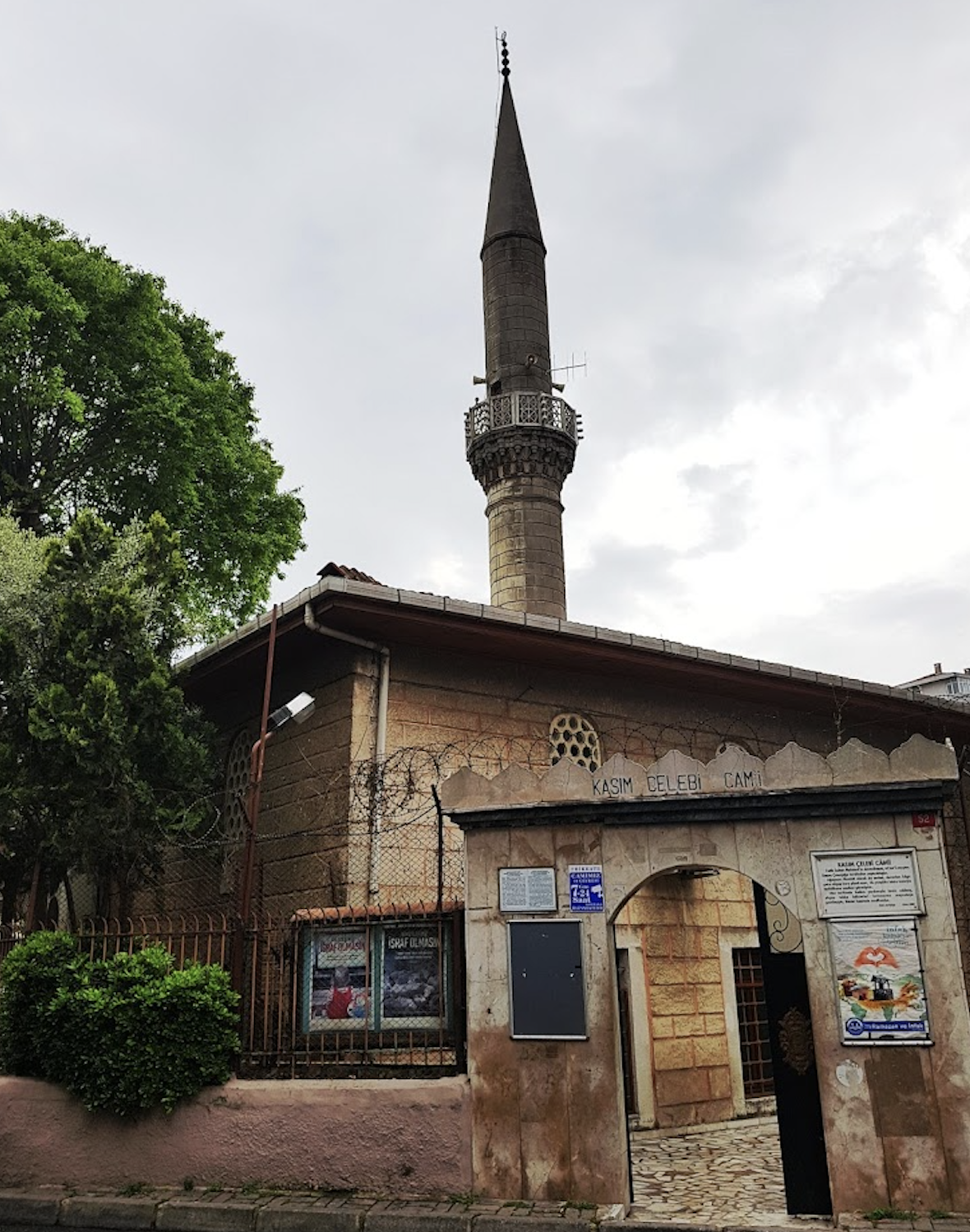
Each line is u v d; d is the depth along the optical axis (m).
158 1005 7.89
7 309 18.08
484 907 7.70
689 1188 7.83
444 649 12.05
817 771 7.24
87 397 19.70
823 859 7.12
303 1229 6.90
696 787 7.46
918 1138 6.57
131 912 13.70
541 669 12.90
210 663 12.52
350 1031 7.96
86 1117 7.93
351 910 8.27
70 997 8.13
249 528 21.89
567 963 7.43
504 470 27.78
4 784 10.26
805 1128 6.93
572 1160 7.10
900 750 7.09
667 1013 11.54
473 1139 7.27
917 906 6.88
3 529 13.66
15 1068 8.35
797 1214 6.78
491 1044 7.43
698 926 12.25
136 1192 7.56
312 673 12.05
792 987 7.20
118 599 11.04
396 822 10.98
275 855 11.84
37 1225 7.29
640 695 13.77
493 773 12.02
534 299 30.19
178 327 21.94
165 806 11.11
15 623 11.63
